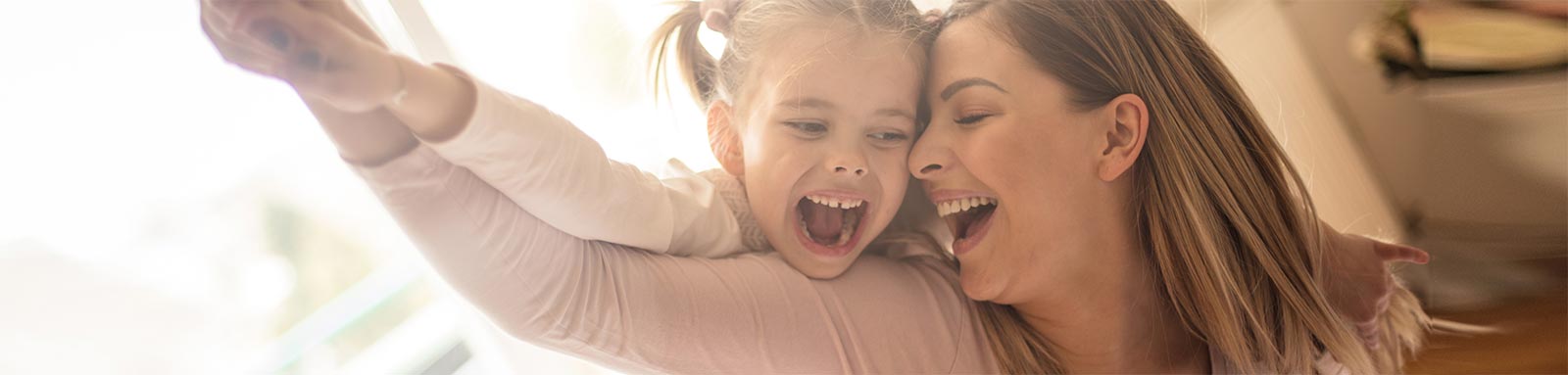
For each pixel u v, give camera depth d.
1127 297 1.00
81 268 0.94
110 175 0.93
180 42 0.93
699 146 0.99
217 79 0.95
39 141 0.88
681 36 0.97
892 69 0.91
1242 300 1.00
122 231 0.96
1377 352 1.08
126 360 0.99
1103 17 0.96
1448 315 1.12
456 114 0.63
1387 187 1.14
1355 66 1.13
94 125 0.91
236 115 0.98
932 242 1.01
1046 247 0.96
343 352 1.27
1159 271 1.00
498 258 0.74
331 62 0.54
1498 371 1.08
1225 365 1.02
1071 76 0.95
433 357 1.35
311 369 1.22
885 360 0.94
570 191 0.74
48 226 0.91
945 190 0.96
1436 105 1.13
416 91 0.60
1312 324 1.03
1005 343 1.00
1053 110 0.94
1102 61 0.96
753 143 0.92
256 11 0.52
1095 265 0.98
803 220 0.93
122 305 0.97
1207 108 1.00
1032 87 0.94
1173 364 1.02
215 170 1.00
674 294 0.86
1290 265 1.02
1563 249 1.10
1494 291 1.12
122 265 0.97
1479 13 1.12
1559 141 1.10
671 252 0.90
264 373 1.15
